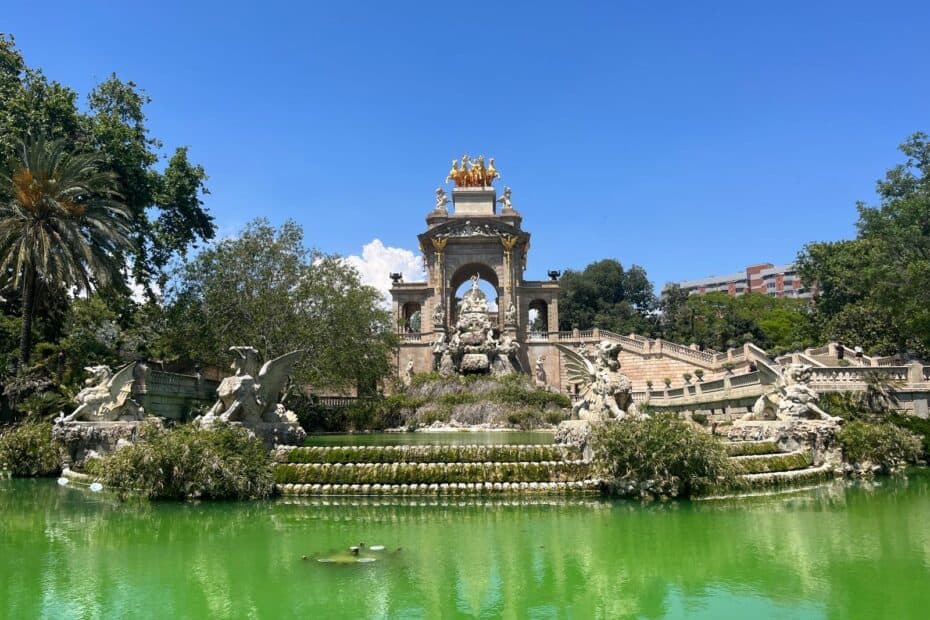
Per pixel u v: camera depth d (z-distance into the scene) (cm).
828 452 2300
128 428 2352
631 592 1059
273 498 1878
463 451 2019
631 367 7019
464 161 9069
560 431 2162
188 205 4334
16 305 3822
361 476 1936
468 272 8719
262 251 4009
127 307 4184
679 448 1858
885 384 3038
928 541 1375
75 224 3009
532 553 1291
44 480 2331
